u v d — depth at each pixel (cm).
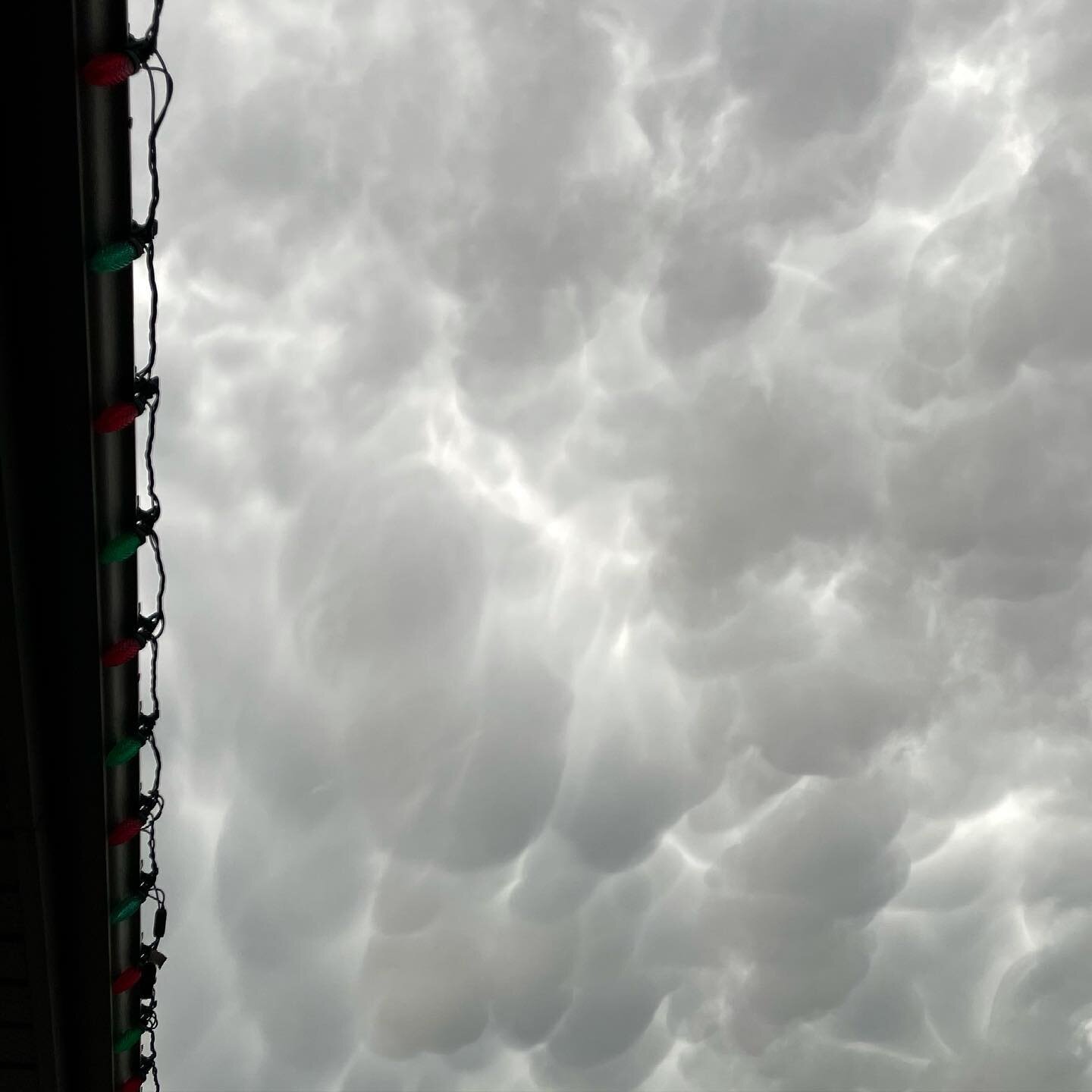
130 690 1016
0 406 741
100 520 864
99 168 721
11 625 838
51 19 638
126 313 798
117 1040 1246
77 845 1041
